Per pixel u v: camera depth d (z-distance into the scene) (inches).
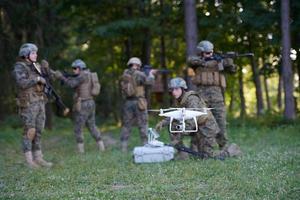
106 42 1899.6
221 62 795.4
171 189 555.8
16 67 761.0
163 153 745.6
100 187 591.8
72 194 552.1
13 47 1390.3
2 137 1293.1
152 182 596.7
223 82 804.0
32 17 1437.0
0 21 1396.4
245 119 1509.6
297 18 1295.5
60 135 1389.0
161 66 1932.8
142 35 1685.5
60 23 1683.1
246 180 575.2
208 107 796.6
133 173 663.8
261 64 1910.7
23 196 550.3
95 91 967.6
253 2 1365.7
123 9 1761.8
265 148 844.0
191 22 1248.2
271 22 1331.2
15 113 1830.7
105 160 794.2
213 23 1486.2
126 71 956.6
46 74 804.0
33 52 768.9
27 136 769.6
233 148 749.9
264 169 631.8
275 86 3366.1
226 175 610.9
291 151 788.0
